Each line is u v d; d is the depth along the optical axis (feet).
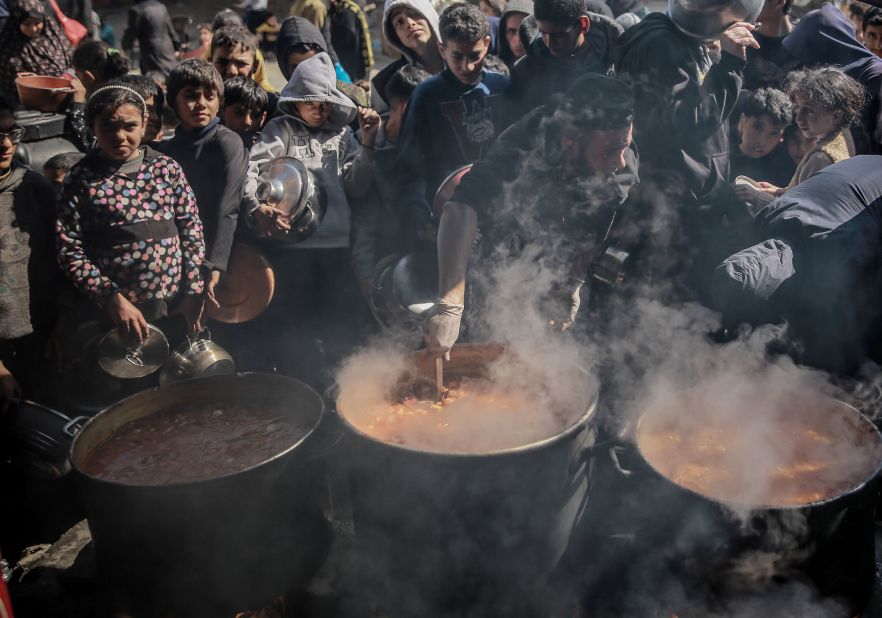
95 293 10.16
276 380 9.53
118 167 10.31
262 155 11.80
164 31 24.67
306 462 8.50
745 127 11.82
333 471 10.32
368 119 11.40
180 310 11.16
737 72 9.85
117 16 39.55
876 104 11.35
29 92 14.96
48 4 22.57
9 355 11.62
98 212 10.23
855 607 7.59
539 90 10.76
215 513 7.71
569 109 7.75
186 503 7.57
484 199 8.41
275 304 12.18
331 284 12.39
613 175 8.36
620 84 7.83
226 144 11.24
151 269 10.44
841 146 10.71
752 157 12.09
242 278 11.60
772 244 8.52
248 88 12.08
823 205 8.87
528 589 7.98
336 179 12.16
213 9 36.24
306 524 8.77
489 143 11.27
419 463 7.32
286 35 14.06
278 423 9.23
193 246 10.82
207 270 11.07
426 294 10.55
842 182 9.03
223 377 9.70
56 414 10.32
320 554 9.16
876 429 7.80
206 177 11.34
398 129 12.26
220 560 7.95
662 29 9.37
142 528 7.69
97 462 8.54
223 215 11.13
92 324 11.08
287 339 12.49
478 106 11.22
